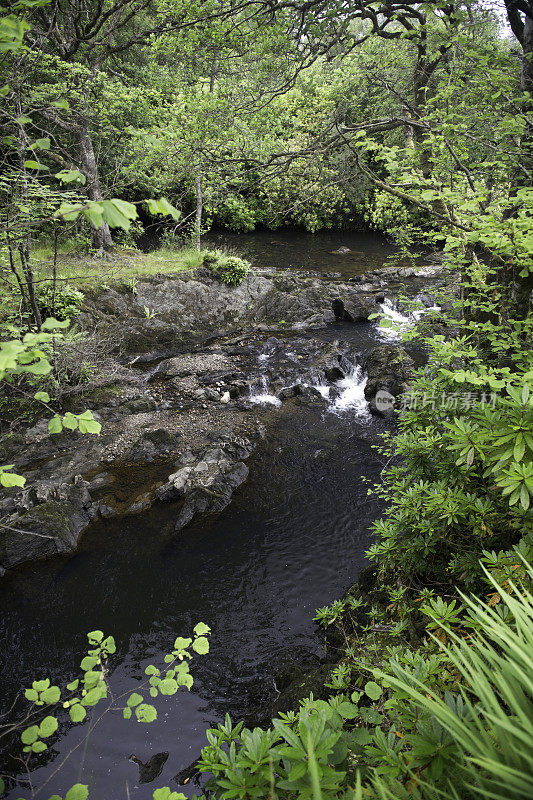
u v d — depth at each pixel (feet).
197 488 23.20
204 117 24.21
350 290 49.52
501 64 14.69
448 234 13.28
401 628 9.93
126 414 30.17
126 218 4.74
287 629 17.28
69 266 40.11
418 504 10.55
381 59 21.80
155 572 19.80
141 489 24.06
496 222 10.00
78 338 29.12
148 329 39.01
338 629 16.35
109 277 39.24
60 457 25.96
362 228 83.35
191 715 14.58
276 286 47.42
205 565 20.08
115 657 16.47
